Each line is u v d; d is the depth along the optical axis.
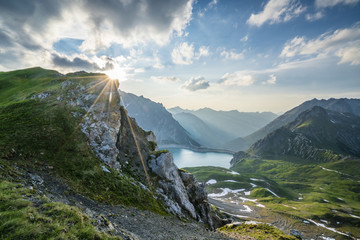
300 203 191.75
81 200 23.44
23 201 14.32
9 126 32.81
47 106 44.16
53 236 11.42
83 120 46.19
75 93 53.62
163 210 39.94
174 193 52.75
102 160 40.97
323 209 167.25
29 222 12.01
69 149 34.97
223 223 71.69
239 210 159.62
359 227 136.75
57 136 35.81
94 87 59.19
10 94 53.97
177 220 39.41
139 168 52.78
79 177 29.58
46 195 18.91
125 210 27.91
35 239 10.85
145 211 32.62
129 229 21.34
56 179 25.59
